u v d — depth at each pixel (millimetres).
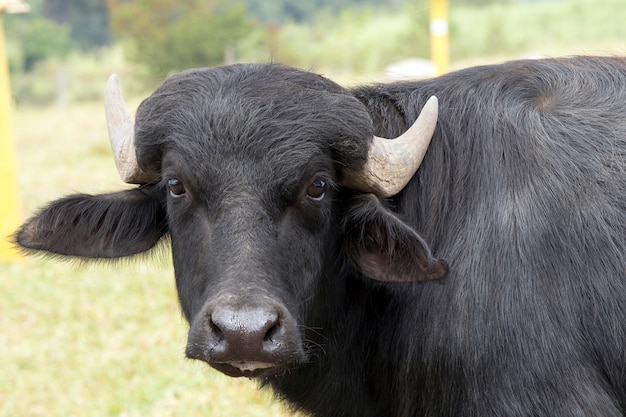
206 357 4527
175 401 8766
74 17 73938
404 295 5598
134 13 40812
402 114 5895
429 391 5508
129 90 39719
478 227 5391
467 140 5641
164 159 5180
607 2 44438
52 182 19578
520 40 41094
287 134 4984
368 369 5922
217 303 4520
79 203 5652
